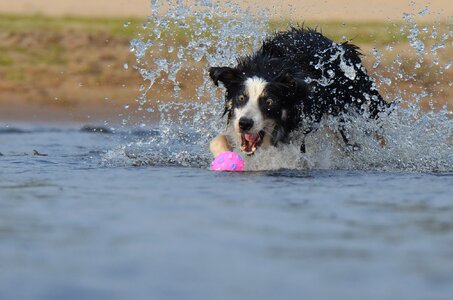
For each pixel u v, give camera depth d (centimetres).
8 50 2794
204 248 648
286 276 571
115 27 3112
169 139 1577
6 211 802
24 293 530
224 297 520
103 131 1925
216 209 815
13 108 2247
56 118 2158
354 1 3203
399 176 1114
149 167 1198
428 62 2519
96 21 3256
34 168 1183
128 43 2894
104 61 2719
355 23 2894
